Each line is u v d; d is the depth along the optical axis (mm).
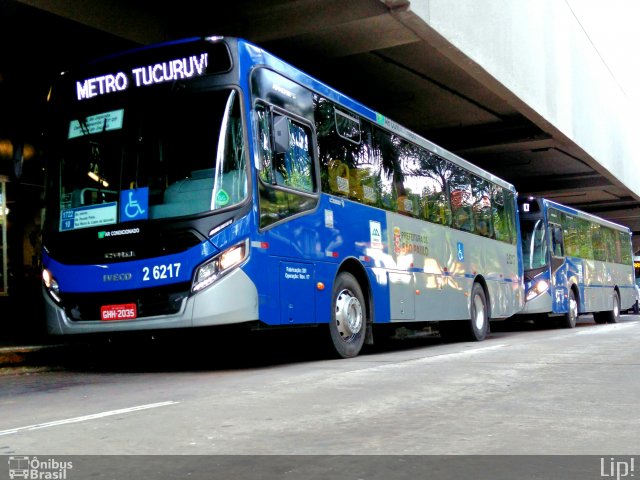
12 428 5129
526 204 20641
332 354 10055
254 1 12906
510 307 17422
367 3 12523
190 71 8703
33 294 14078
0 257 13500
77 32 12453
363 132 11219
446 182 14328
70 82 9344
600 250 25922
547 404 5910
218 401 6109
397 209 12008
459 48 14664
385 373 8086
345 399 6168
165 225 8312
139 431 4883
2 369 9391
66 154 9172
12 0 10789
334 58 15484
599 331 17594
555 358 9836
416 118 21453
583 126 25219
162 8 12898
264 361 10234
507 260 17562
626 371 8195
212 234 8164
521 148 24266
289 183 9086
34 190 14094
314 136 9789
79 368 10156
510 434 4746
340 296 10109
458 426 5008
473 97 19422
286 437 4648
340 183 10305
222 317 8023
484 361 9469
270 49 14156
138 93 8914
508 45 17859
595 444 4461
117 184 8719
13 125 13445
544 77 20906
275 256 8617
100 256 8617
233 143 8375
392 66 16562
